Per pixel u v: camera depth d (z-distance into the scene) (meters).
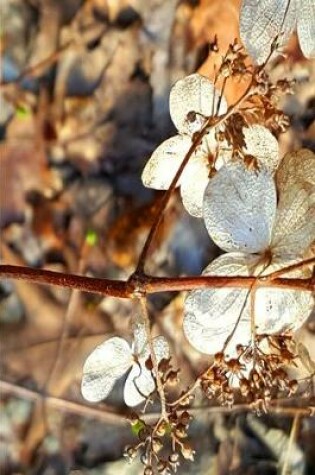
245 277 0.29
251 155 0.30
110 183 0.48
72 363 0.47
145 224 0.47
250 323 0.30
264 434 0.46
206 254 0.46
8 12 0.50
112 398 0.47
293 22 0.30
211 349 0.30
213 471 0.46
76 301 0.47
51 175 0.49
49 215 0.48
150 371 0.31
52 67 0.49
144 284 0.30
